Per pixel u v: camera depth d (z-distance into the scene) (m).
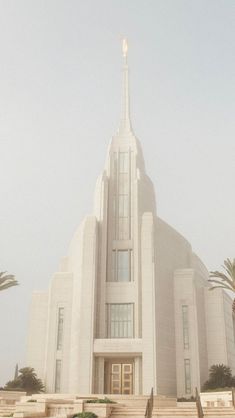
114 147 69.25
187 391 57.38
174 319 61.59
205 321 65.88
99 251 61.69
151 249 59.91
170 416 31.36
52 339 64.19
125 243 62.56
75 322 60.09
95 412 30.84
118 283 59.88
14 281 54.69
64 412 30.89
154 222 62.41
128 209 64.69
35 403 30.94
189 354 59.31
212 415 31.27
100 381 54.69
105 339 55.66
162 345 56.81
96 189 67.38
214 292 67.12
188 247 72.56
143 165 69.12
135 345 55.03
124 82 78.12
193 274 63.53
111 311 58.78
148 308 56.91
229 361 65.81
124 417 31.45
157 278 59.31
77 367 55.41
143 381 53.53
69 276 67.81
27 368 60.78
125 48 82.75
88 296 58.00
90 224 62.00
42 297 72.50
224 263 53.59
